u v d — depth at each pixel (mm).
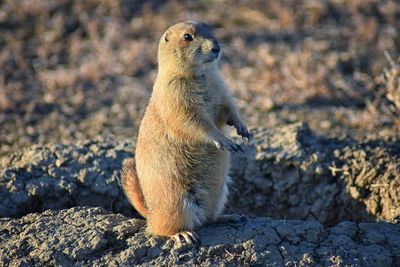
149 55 16844
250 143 11695
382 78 13719
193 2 19000
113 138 12719
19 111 14953
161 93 9133
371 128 13055
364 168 10914
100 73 16250
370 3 17734
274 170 11281
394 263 8617
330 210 10953
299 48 16469
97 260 8523
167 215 8867
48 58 17219
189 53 9023
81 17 18469
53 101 15359
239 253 8500
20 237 9078
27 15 18812
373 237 8984
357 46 16328
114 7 18594
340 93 14789
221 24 17844
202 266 8289
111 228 9062
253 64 16219
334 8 17844
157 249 8617
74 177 10898
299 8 18000
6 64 16891
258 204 11289
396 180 10484
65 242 8773
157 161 8992
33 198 10617
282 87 15094
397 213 9961
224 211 11266
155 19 18281
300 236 8836
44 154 11281
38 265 8555
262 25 17703
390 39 16328
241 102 14758
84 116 14750
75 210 9766
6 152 13133
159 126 9047
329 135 12586
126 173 9539
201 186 9141
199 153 9016
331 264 8406
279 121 13828
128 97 15445
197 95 9094
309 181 11117
